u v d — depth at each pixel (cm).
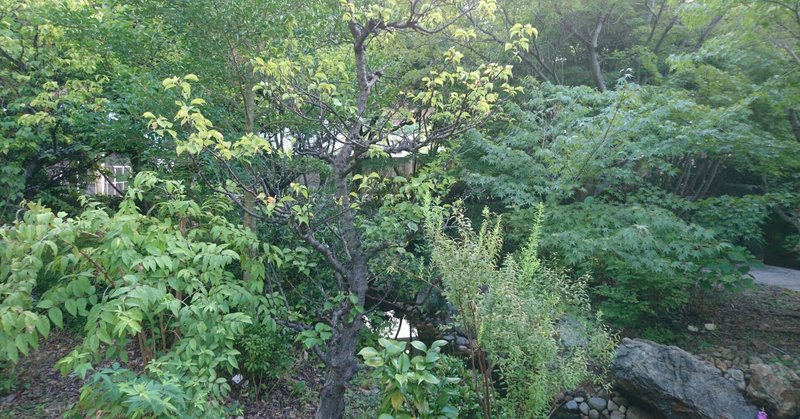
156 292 260
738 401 536
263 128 532
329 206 454
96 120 610
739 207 712
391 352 272
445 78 389
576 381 327
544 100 780
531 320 320
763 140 638
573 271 685
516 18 1034
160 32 521
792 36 655
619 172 702
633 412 579
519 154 740
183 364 276
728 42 702
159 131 313
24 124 618
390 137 459
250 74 498
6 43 653
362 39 381
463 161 735
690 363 568
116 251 267
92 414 249
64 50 696
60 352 538
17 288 250
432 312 751
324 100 374
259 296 350
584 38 1170
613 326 704
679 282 683
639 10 1216
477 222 844
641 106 691
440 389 287
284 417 457
